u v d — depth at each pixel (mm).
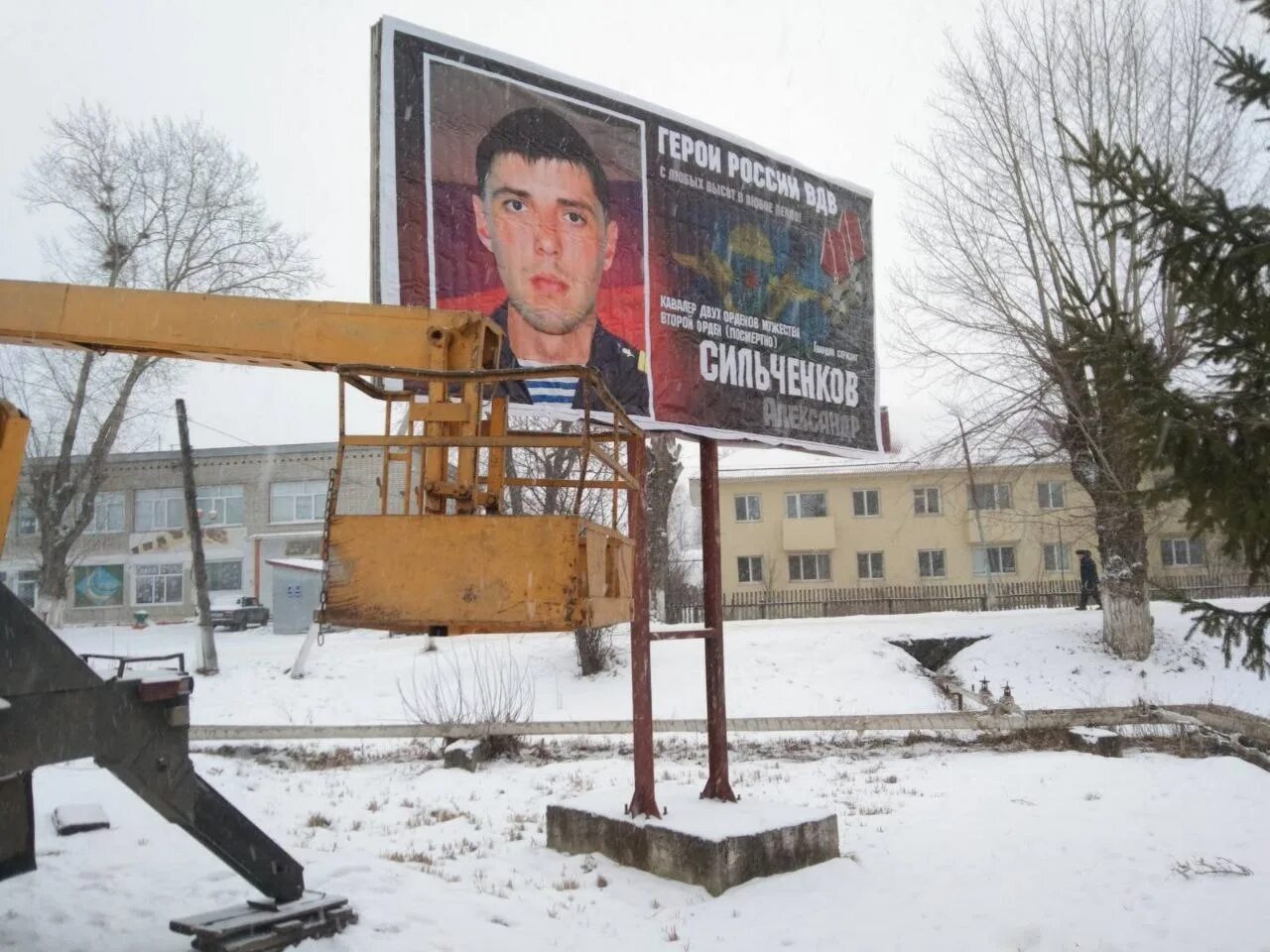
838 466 40062
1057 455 21922
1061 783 10969
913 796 10680
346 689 20047
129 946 5434
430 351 5105
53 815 8250
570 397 8078
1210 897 6691
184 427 24078
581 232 8422
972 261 21516
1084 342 5215
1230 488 4613
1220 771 11258
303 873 6402
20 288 5324
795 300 10031
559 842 8320
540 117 8328
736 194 9633
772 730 14055
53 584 29719
